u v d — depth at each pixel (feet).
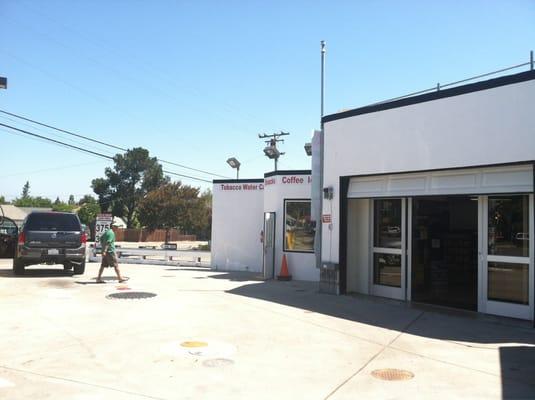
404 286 36.96
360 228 40.91
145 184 282.36
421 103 34.30
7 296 35.55
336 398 16.49
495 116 30.25
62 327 25.99
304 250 51.72
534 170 28.66
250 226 61.11
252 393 16.84
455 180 32.99
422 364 20.51
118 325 26.66
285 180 53.42
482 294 32.04
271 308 32.63
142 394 16.55
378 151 36.99
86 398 16.05
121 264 70.18
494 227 31.68
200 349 22.02
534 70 28.50
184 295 37.60
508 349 23.03
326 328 26.94
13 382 17.48
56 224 48.44
